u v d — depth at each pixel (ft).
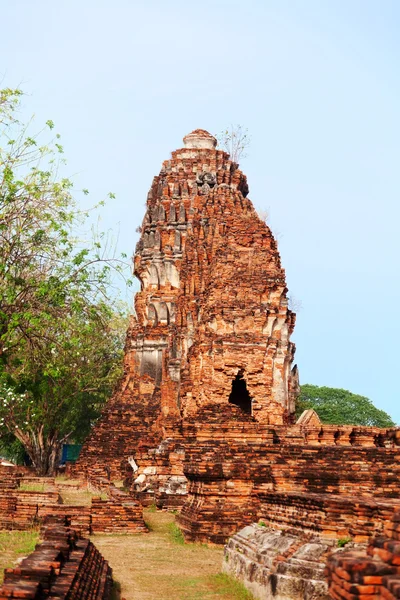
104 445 181.27
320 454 64.28
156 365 195.42
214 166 210.38
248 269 122.62
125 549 71.36
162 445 113.80
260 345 118.93
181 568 61.72
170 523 90.79
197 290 159.22
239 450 75.92
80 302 107.24
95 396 230.48
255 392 118.21
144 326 198.59
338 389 293.23
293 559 47.03
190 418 112.16
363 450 63.72
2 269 102.12
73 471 179.63
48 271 107.14
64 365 118.93
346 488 60.03
